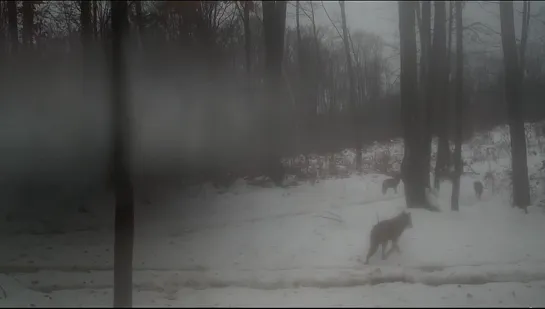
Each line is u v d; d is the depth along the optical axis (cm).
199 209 1619
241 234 1292
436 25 1945
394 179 2070
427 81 1994
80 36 1798
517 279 948
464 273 948
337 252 1109
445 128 2253
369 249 1052
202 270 991
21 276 947
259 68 2538
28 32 1830
